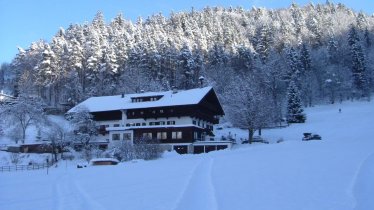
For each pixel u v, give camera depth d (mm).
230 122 99312
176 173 29672
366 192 17375
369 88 133000
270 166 29109
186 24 187125
